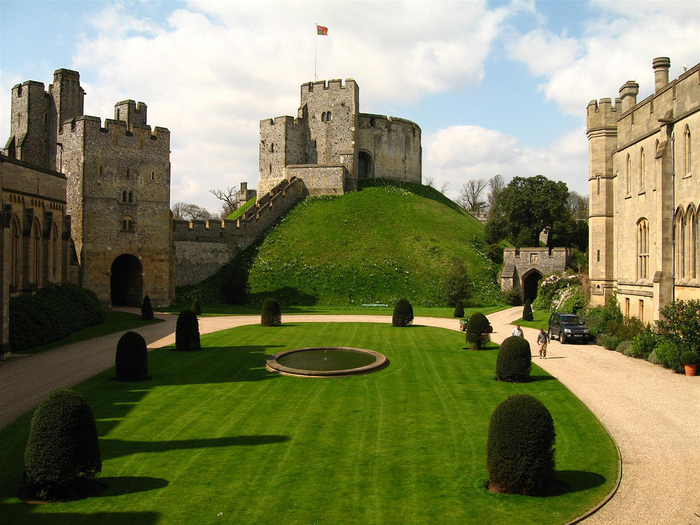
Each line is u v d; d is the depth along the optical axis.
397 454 13.45
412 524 10.02
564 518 10.18
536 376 21.98
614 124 37.75
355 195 73.81
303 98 80.62
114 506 10.76
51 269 36.03
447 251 62.84
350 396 18.94
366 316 45.69
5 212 26.78
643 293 30.14
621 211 34.16
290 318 43.94
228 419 16.22
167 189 50.19
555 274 55.06
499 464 11.30
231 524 10.05
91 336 32.12
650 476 12.02
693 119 25.02
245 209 78.88
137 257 48.78
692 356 21.52
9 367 23.53
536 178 67.56
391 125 83.88
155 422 15.90
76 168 46.91
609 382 20.58
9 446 13.88
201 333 34.38
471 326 29.16
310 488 11.52
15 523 10.08
